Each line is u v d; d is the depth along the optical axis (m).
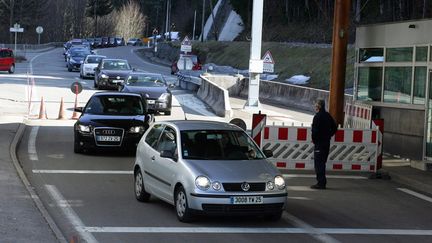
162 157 19.02
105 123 30.73
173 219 18.47
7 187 21.28
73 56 100.81
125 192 22.62
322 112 24.81
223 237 16.58
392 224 19.19
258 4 54.88
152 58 172.88
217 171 17.58
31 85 71.56
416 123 31.31
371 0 120.25
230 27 181.12
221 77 78.00
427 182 26.45
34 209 18.25
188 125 20.02
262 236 16.84
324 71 96.06
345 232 17.78
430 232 18.22
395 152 33.41
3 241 14.63
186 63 92.44
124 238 16.19
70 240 15.80
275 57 114.81
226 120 48.41
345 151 29.59
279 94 69.94
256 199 17.34
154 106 48.62
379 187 26.12
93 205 20.30
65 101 56.78
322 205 21.75
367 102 35.91
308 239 16.75
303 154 29.52
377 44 35.06
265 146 29.23
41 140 35.56
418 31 31.28
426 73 30.58
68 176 25.50
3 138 33.59
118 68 69.50
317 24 137.38
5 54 91.00
